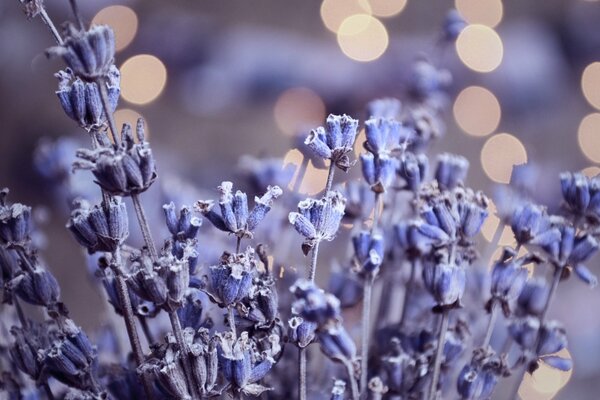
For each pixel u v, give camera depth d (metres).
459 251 0.32
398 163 0.33
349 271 0.34
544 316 0.33
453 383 0.36
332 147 0.29
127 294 0.30
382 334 0.34
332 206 0.29
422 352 0.33
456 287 0.31
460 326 0.33
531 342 0.34
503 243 0.41
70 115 0.29
